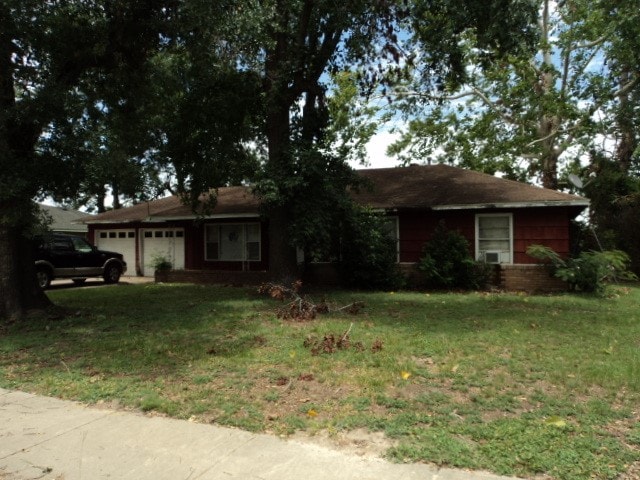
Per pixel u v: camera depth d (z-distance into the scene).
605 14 18.20
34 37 8.83
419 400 4.91
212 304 11.95
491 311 10.30
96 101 10.28
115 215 22.55
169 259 21.61
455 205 14.68
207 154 13.34
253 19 9.72
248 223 18.77
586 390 5.13
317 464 3.70
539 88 23.27
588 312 10.05
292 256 14.09
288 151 12.71
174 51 10.97
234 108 13.12
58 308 10.80
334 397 5.07
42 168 9.12
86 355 7.09
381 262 14.79
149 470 3.71
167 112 13.07
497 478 3.41
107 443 4.20
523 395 5.04
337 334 7.97
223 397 5.14
